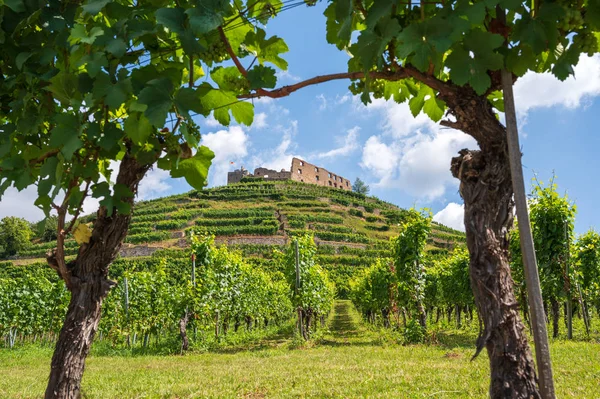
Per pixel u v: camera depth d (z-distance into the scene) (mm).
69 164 2781
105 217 3150
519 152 2258
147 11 2494
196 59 2953
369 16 2195
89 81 2518
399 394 5465
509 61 2330
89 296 3133
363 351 11359
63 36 2578
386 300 19250
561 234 12836
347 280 53312
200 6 2273
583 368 6875
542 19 2213
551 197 13133
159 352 15125
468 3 2055
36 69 2711
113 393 6801
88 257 3141
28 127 2771
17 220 65500
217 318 17453
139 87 2385
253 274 24047
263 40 2770
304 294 16609
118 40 2375
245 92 2752
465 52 2166
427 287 24438
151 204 81000
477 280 2367
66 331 3070
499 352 2270
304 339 15375
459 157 2594
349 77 2666
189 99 2314
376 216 86125
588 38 2365
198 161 2824
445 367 7605
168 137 2668
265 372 8133
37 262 53781
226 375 8031
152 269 45094
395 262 14617
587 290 15172
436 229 80812
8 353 16625
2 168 2770
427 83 2514
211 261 16312
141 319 17953
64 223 3041
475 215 2426
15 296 19766
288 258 17375
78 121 2506
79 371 3086
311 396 5695
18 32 2711
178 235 59500
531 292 2172
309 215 75875
